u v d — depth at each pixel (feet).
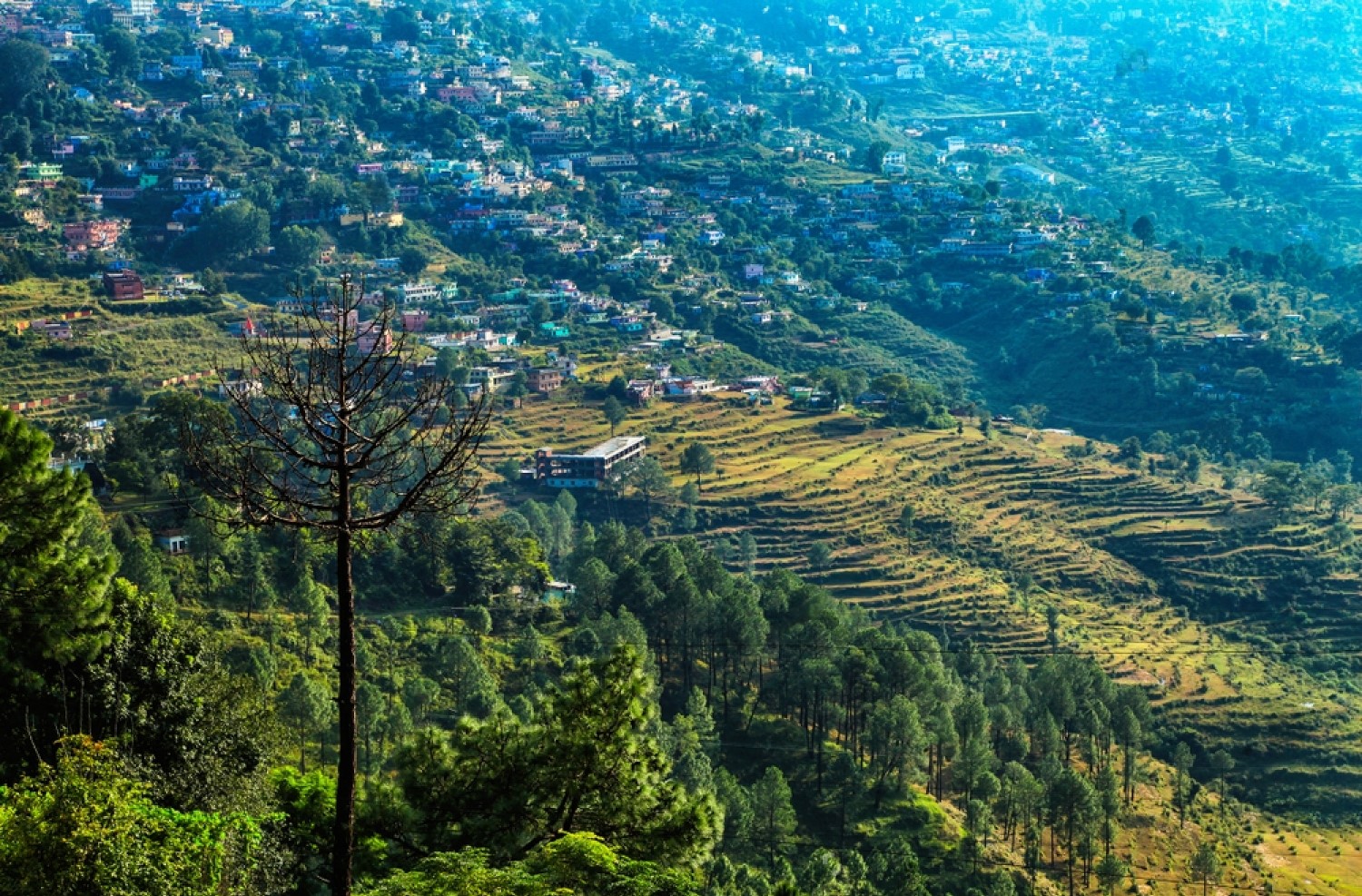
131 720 205.98
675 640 488.85
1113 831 436.76
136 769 189.98
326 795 207.72
